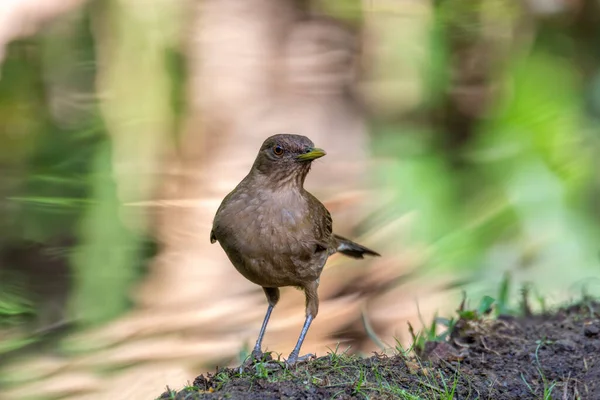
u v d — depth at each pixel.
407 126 16.03
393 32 15.91
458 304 11.62
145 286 12.55
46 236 13.19
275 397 6.27
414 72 16.00
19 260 12.86
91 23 14.95
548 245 13.48
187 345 10.87
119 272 12.73
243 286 12.67
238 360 9.34
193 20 15.41
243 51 15.58
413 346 7.63
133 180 14.32
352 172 15.19
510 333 8.02
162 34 14.91
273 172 7.74
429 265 13.12
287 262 7.74
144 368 10.35
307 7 15.91
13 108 14.95
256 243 7.63
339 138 15.77
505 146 15.00
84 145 14.73
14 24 14.84
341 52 16.03
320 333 11.30
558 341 7.71
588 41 16.11
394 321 11.51
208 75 15.41
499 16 16.00
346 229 14.14
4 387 10.06
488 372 7.12
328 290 12.44
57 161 14.52
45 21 14.94
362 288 12.57
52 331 11.36
